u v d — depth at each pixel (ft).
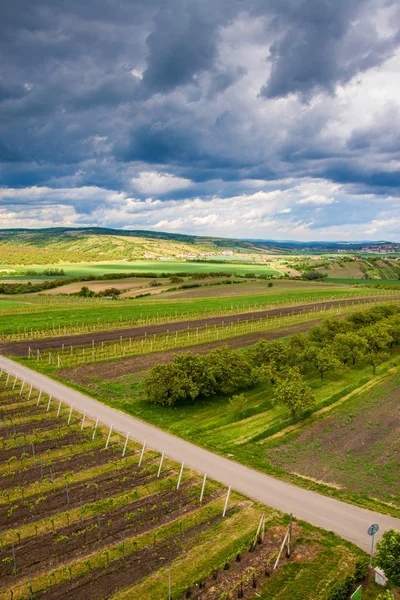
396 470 130.11
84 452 139.23
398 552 82.74
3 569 89.35
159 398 179.32
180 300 490.49
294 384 170.71
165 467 129.80
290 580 85.97
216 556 92.27
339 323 280.10
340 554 93.04
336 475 127.13
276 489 118.62
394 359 250.78
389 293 558.56
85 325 342.44
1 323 341.62
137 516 106.11
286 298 502.38
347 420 166.91
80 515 106.22
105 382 210.79
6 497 114.62
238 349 271.69
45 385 204.64
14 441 146.51
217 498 113.91
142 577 86.63
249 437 152.25
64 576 86.94
